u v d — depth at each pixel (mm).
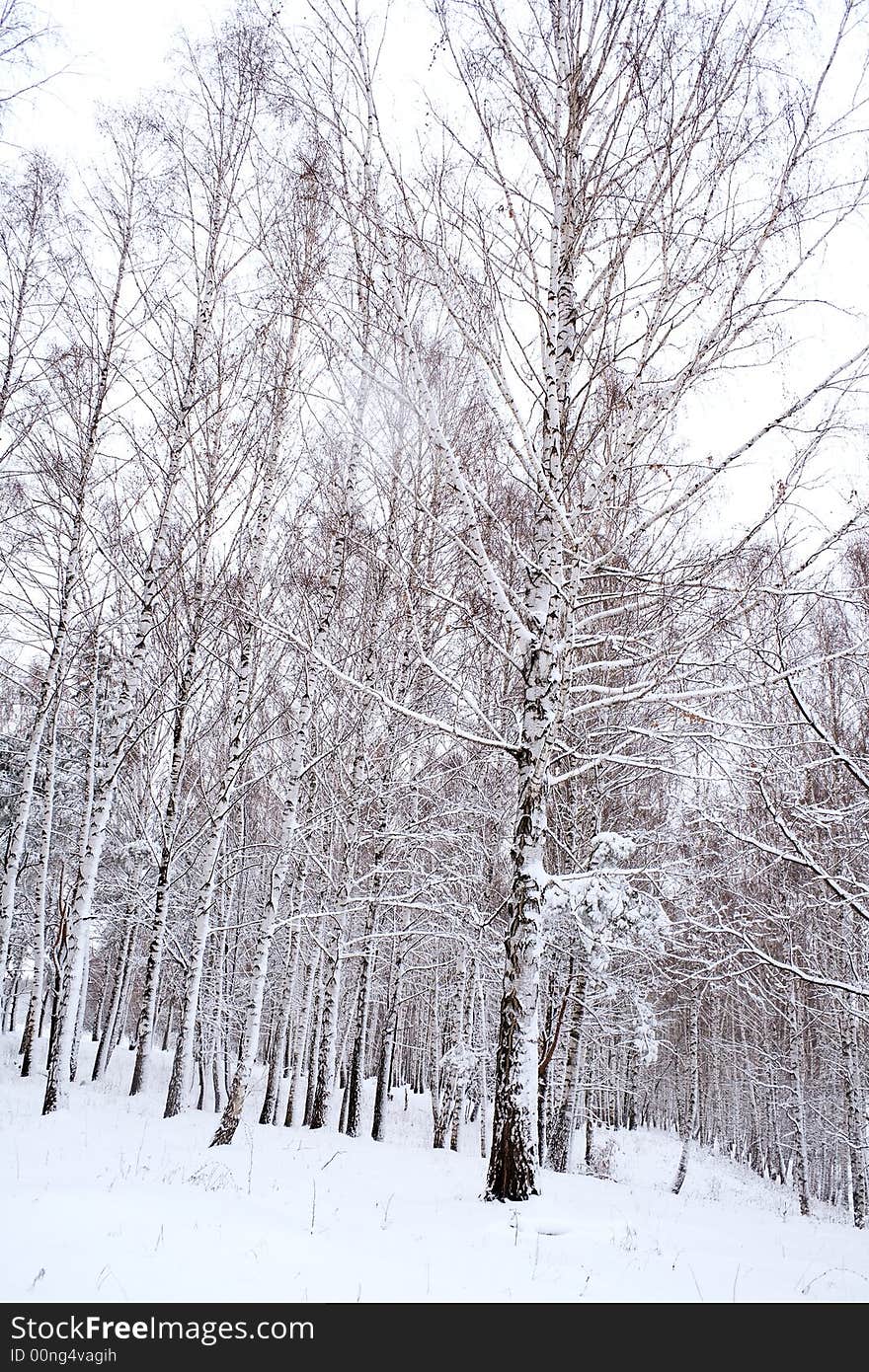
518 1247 5789
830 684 11250
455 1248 5680
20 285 13000
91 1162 8039
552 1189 10359
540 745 7633
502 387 7844
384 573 13883
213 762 18375
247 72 9914
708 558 7785
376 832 15672
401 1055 43531
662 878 11375
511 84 7715
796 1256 9102
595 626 10500
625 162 7582
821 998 18219
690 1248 7410
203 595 14258
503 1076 7129
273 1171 9008
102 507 14133
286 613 13625
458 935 14781
